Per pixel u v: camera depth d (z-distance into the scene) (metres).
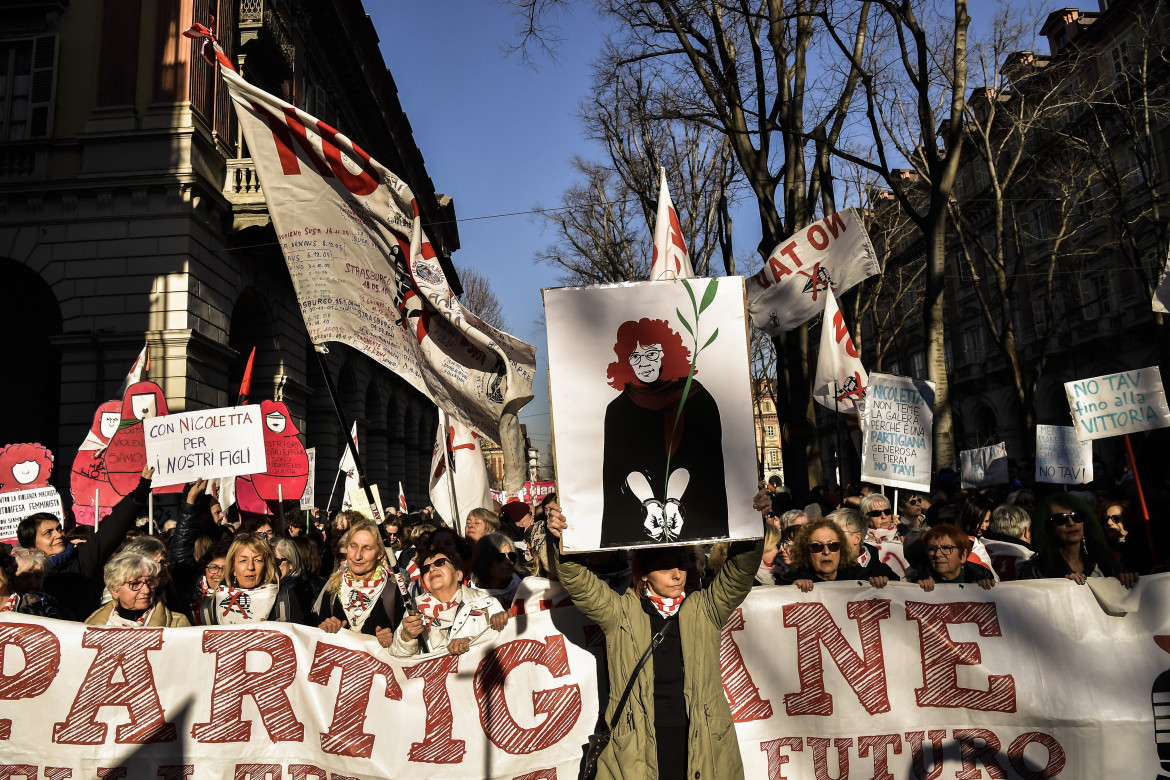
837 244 11.09
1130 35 24.69
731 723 3.33
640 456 3.52
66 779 4.27
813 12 13.28
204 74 18.23
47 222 17.22
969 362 41.03
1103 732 4.28
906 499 8.41
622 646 3.38
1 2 17.55
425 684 4.36
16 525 7.09
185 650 4.38
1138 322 29.17
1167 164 24.81
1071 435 10.19
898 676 4.41
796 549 4.98
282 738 4.32
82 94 17.66
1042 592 4.45
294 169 4.73
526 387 4.47
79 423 16.59
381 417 33.75
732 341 3.59
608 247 27.44
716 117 15.46
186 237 17.11
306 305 4.66
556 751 4.30
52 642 4.36
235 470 6.65
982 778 4.30
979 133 22.47
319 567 7.24
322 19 27.09
